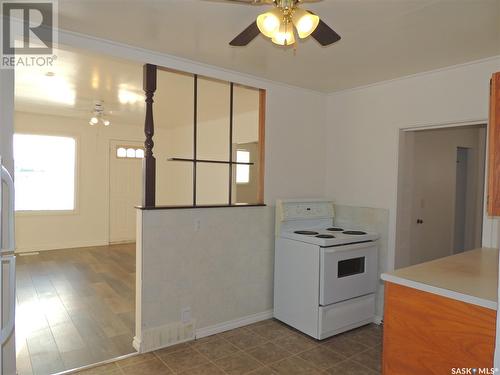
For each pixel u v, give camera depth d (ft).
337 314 9.78
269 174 11.16
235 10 6.52
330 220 12.07
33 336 9.52
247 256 10.63
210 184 20.51
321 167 12.61
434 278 5.73
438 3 6.07
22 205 19.75
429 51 8.30
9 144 7.00
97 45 7.97
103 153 22.09
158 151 24.44
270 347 9.21
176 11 6.58
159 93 13.47
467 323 4.90
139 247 8.73
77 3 6.31
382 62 9.14
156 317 8.93
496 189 4.63
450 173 14.48
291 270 10.39
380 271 10.90
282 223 10.88
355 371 8.10
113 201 22.57
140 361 8.37
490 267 6.47
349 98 11.95
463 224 16.08
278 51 8.51
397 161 10.57
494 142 4.64
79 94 14.28
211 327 9.91
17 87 13.12
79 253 19.67
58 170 20.88
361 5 6.15
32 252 19.77
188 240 9.41
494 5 6.11
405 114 10.36
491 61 8.61
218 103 15.17
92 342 9.23
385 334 5.91
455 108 9.27
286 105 11.50
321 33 5.65
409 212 11.14
